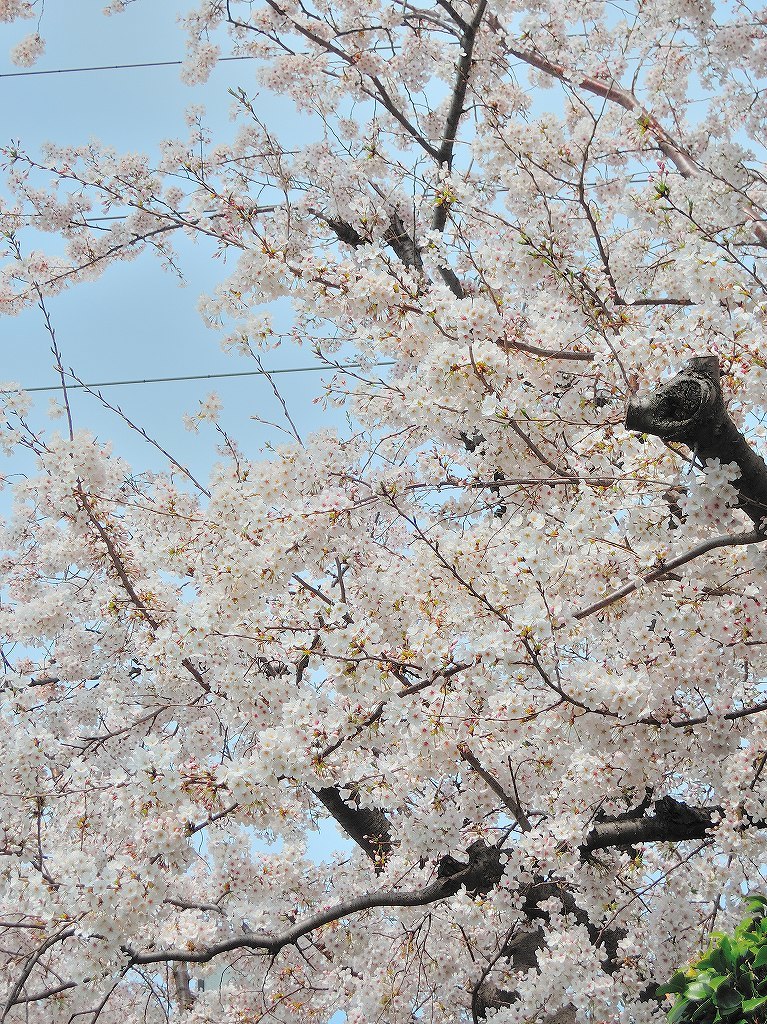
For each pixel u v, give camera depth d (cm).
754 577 339
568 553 341
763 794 366
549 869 371
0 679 432
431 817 375
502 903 407
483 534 368
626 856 423
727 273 311
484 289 425
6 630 553
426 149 597
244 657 390
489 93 578
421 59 589
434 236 403
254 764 330
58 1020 474
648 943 436
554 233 401
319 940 482
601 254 449
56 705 525
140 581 490
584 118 539
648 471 336
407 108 625
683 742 365
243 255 372
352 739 345
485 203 573
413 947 483
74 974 333
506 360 327
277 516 369
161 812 344
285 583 357
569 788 371
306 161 593
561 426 372
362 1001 474
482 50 582
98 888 329
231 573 351
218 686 389
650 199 414
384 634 373
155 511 460
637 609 360
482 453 398
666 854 470
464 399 334
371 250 357
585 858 416
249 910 420
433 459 413
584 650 398
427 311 330
